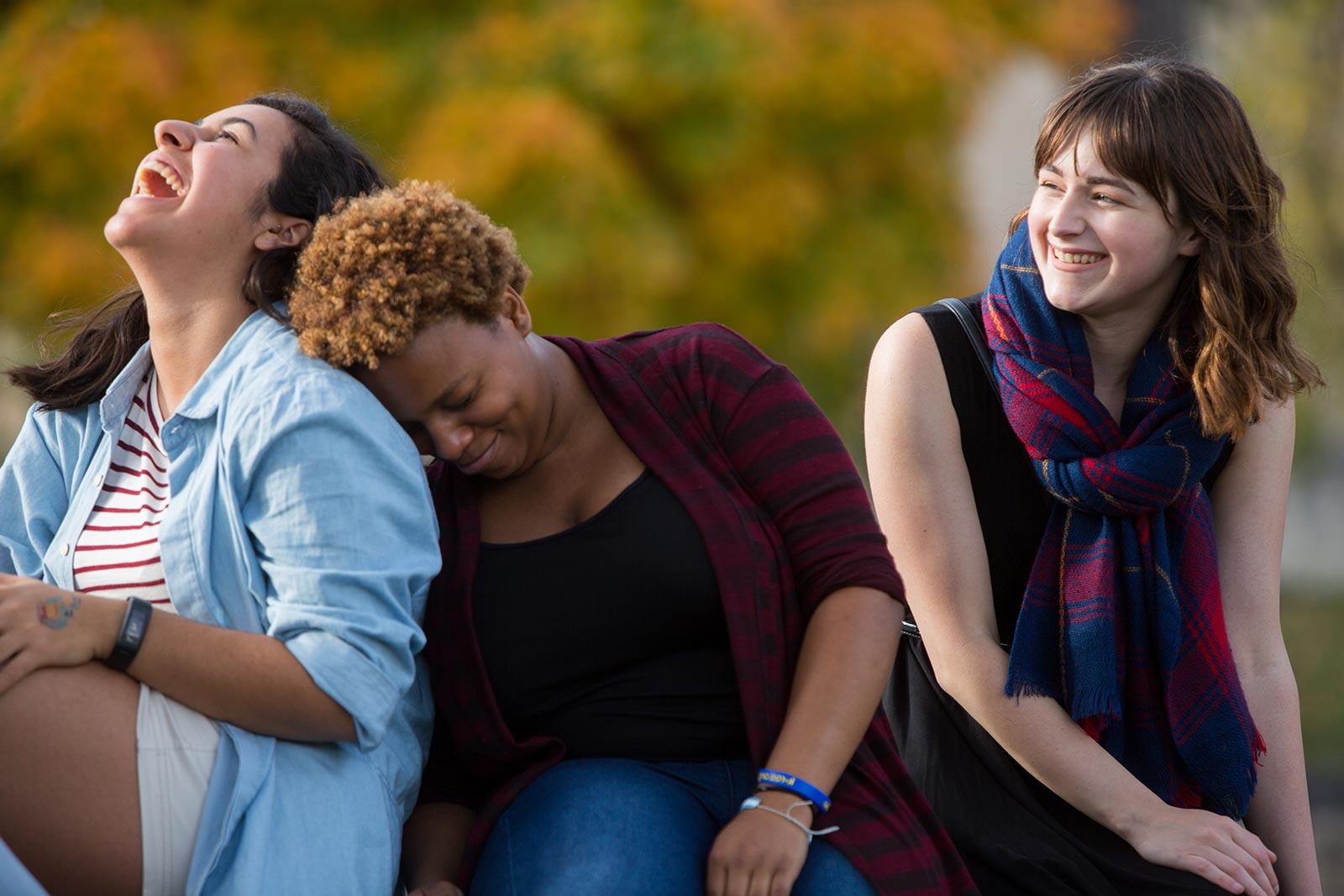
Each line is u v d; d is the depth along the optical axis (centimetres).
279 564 561
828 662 598
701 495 615
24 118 1522
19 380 647
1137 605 722
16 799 529
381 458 564
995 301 745
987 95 1955
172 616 549
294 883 548
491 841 604
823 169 1781
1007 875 692
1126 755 728
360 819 578
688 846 593
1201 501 738
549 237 1534
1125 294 704
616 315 1580
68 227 1562
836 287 1753
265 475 563
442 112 1559
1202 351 709
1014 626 750
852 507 626
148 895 536
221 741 548
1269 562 751
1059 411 718
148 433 620
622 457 628
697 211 1716
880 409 742
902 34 1736
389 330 560
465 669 618
